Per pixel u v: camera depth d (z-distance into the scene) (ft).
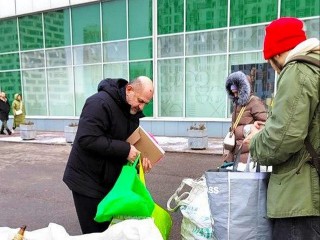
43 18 46.75
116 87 7.43
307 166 5.13
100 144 7.10
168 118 38.99
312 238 5.14
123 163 7.74
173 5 37.19
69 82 46.57
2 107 45.34
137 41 39.96
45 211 14.44
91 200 7.59
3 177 21.13
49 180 20.06
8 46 50.78
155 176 20.06
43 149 32.65
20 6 47.70
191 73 37.68
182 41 37.45
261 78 33.91
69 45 45.39
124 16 40.32
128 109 7.51
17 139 39.70
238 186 5.83
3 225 12.92
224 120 35.70
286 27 5.39
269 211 5.45
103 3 41.60
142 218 6.44
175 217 12.77
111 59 42.42
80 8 43.52
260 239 5.81
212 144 31.60
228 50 35.35
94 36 43.19
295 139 4.89
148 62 39.63
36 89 49.67
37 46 48.21
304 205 5.06
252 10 33.71
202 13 36.01
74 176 7.65
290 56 5.19
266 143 5.19
